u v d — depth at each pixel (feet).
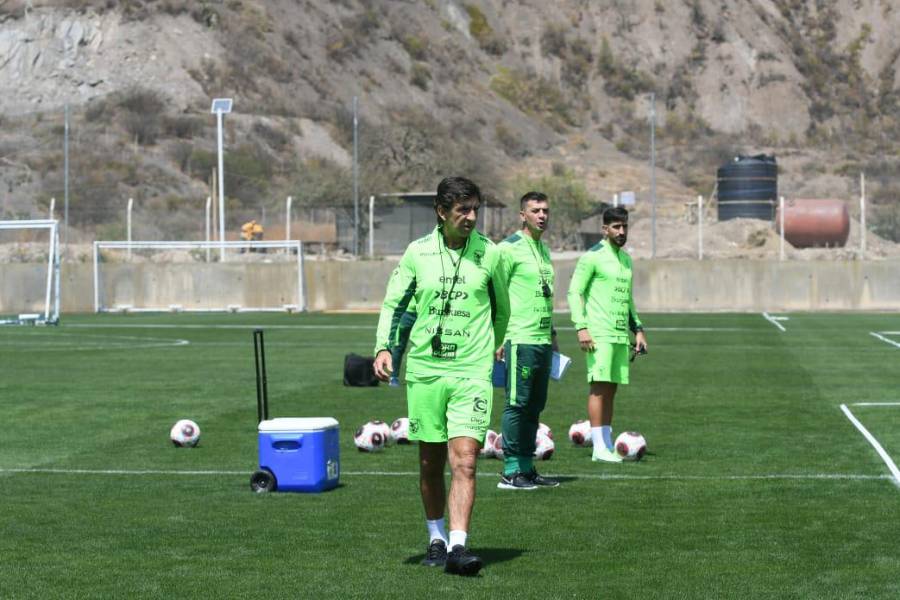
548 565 36.09
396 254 298.76
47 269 222.07
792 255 265.13
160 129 402.11
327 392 84.69
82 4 451.53
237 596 32.83
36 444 61.31
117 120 405.18
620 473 52.11
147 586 33.94
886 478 49.93
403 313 35.96
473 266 35.47
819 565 35.73
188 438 60.13
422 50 522.47
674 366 103.86
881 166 513.86
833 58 615.16
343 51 492.95
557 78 562.66
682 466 53.57
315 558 37.17
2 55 441.68
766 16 614.34
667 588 33.32
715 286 205.98
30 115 412.36
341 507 45.09
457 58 539.29
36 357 116.98
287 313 209.87
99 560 37.06
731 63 581.94
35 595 33.06
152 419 70.85
